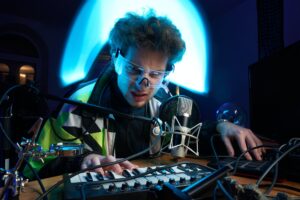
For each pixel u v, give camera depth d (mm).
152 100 1035
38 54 3941
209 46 3240
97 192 394
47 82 3834
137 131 961
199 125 801
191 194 326
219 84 3041
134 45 792
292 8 1902
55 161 655
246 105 2611
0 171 385
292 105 975
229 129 872
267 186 524
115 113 741
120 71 867
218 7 2951
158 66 827
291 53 975
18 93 506
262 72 1181
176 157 810
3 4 3275
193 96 3291
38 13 3529
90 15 3555
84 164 609
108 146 912
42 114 572
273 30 1774
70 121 865
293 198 379
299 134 938
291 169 563
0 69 3797
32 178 646
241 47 2727
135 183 429
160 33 808
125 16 911
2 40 3807
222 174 366
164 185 321
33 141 395
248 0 2646
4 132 418
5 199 376
